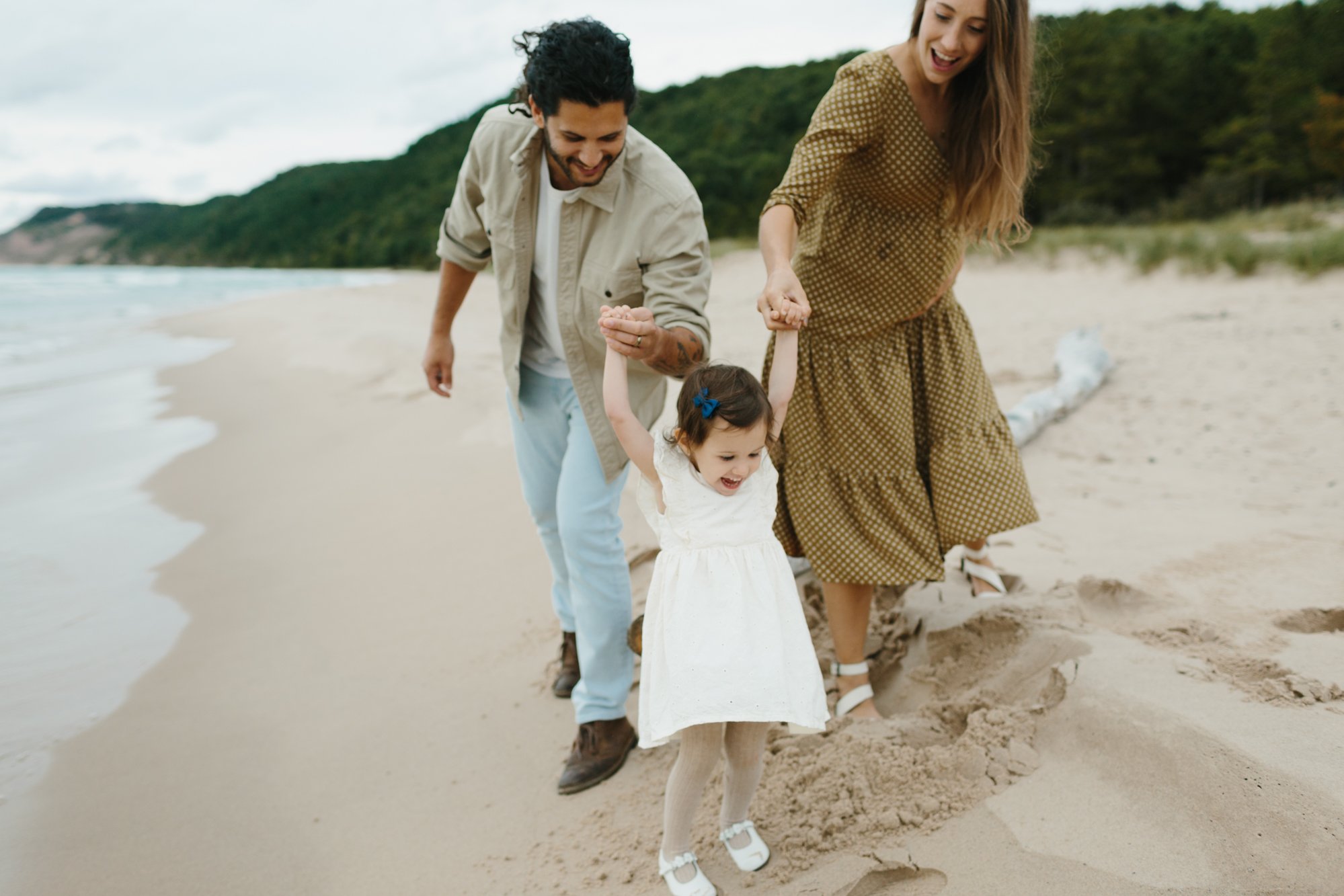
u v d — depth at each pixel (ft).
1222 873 5.59
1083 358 21.12
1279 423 16.46
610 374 6.84
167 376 35.76
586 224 8.02
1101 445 16.49
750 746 6.55
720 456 6.26
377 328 45.34
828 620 9.92
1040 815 6.42
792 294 7.01
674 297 7.81
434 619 12.07
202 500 18.69
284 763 9.15
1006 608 9.03
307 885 7.41
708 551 6.39
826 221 8.19
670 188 7.89
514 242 8.21
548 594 12.41
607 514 8.43
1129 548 11.30
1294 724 6.46
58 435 25.46
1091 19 125.29
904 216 8.19
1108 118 115.55
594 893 6.84
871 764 7.38
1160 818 6.09
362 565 14.33
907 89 7.67
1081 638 8.21
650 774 8.39
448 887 7.21
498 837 7.78
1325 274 32.04
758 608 6.31
